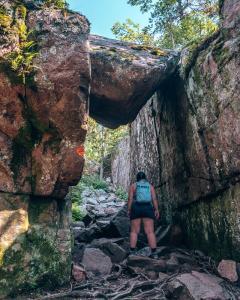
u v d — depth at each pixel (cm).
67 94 388
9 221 373
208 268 486
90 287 405
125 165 1539
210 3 1047
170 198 698
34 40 388
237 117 432
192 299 371
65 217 434
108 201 1259
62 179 406
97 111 613
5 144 387
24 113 388
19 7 390
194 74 544
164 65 557
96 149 1828
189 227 607
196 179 566
